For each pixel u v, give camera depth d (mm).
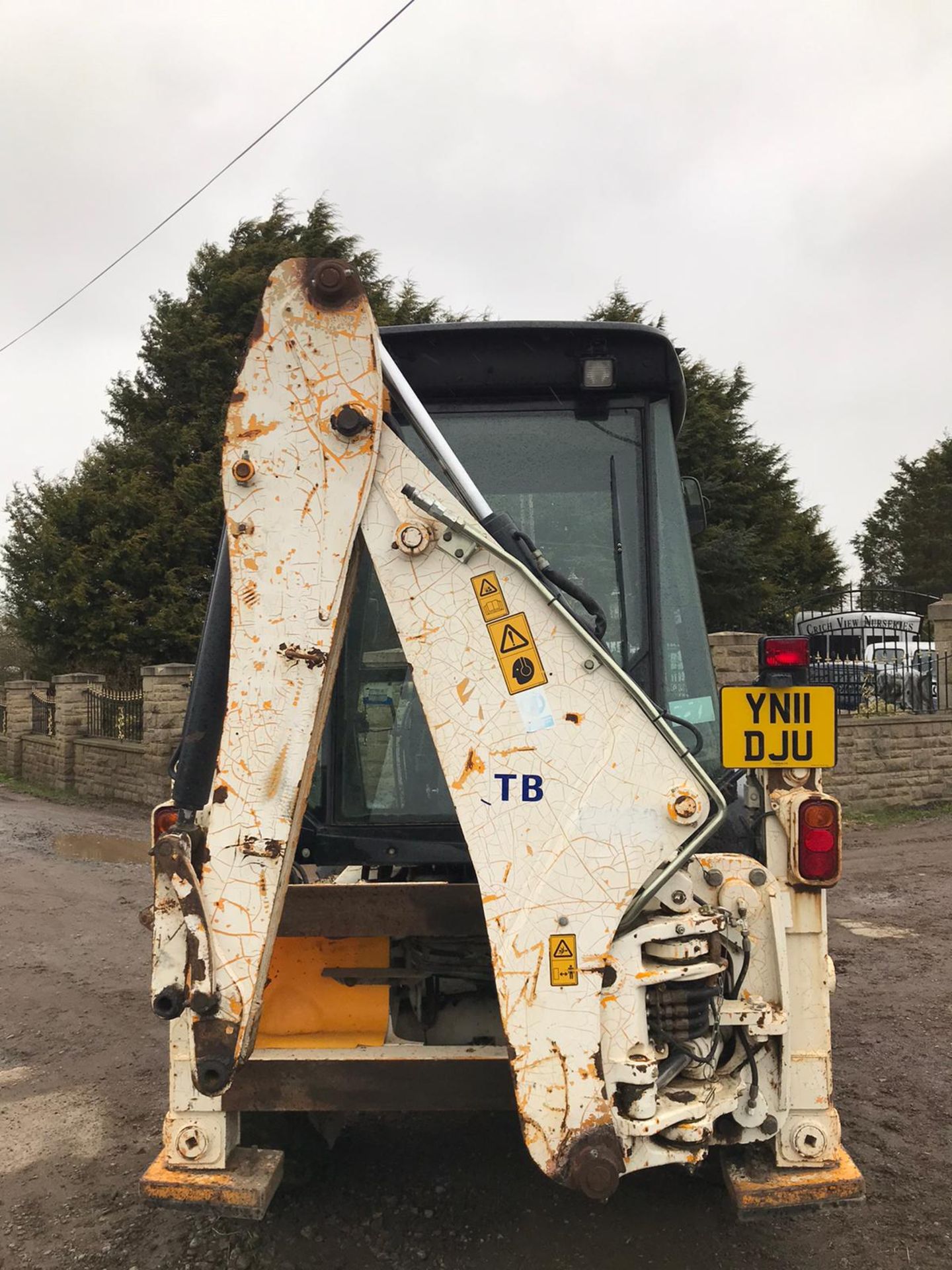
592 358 3555
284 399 2617
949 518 41562
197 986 2527
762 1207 2660
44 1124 4219
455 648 2598
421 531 2588
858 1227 3268
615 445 3621
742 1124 2713
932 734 12078
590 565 3572
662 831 2539
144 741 14367
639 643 3523
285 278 2621
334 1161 3750
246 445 2617
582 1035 2494
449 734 2592
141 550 20250
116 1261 3158
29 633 21391
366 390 2604
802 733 2770
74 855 10523
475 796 2570
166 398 22609
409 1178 3619
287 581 2594
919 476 45344
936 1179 3580
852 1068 4574
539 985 2514
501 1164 3721
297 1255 3145
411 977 3057
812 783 2797
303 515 2604
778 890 2740
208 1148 2828
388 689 3441
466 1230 3277
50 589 21031
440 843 3375
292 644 2584
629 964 2529
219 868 2561
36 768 18234
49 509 21719
